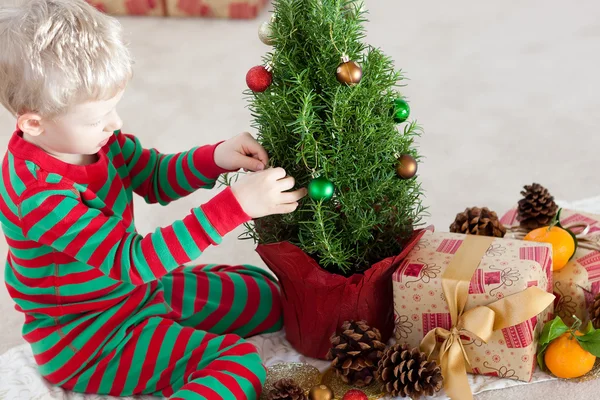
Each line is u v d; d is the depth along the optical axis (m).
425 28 3.03
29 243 1.26
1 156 2.24
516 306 1.22
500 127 2.24
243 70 2.71
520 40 2.86
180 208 1.94
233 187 1.20
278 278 1.38
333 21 1.14
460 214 1.50
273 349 1.45
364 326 1.30
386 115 1.22
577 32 2.90
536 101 2.38
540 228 1.41
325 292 1.31
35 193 1.18
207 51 2.88
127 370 1.32
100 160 1.29
